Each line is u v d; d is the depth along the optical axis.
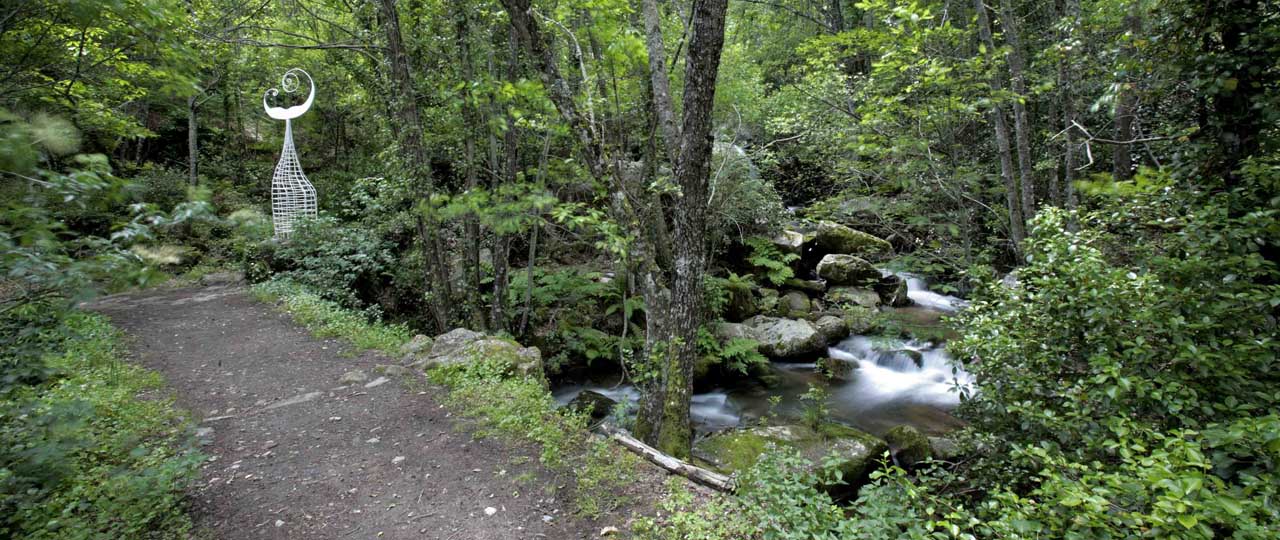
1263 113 4.18
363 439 5.27
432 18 8.98
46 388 5.31
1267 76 4.37
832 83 10.77
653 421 5.82
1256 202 4.09
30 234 2.49
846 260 13.09
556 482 4.53
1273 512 2.41
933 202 11.34
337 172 17.81
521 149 9.96
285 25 12.98
